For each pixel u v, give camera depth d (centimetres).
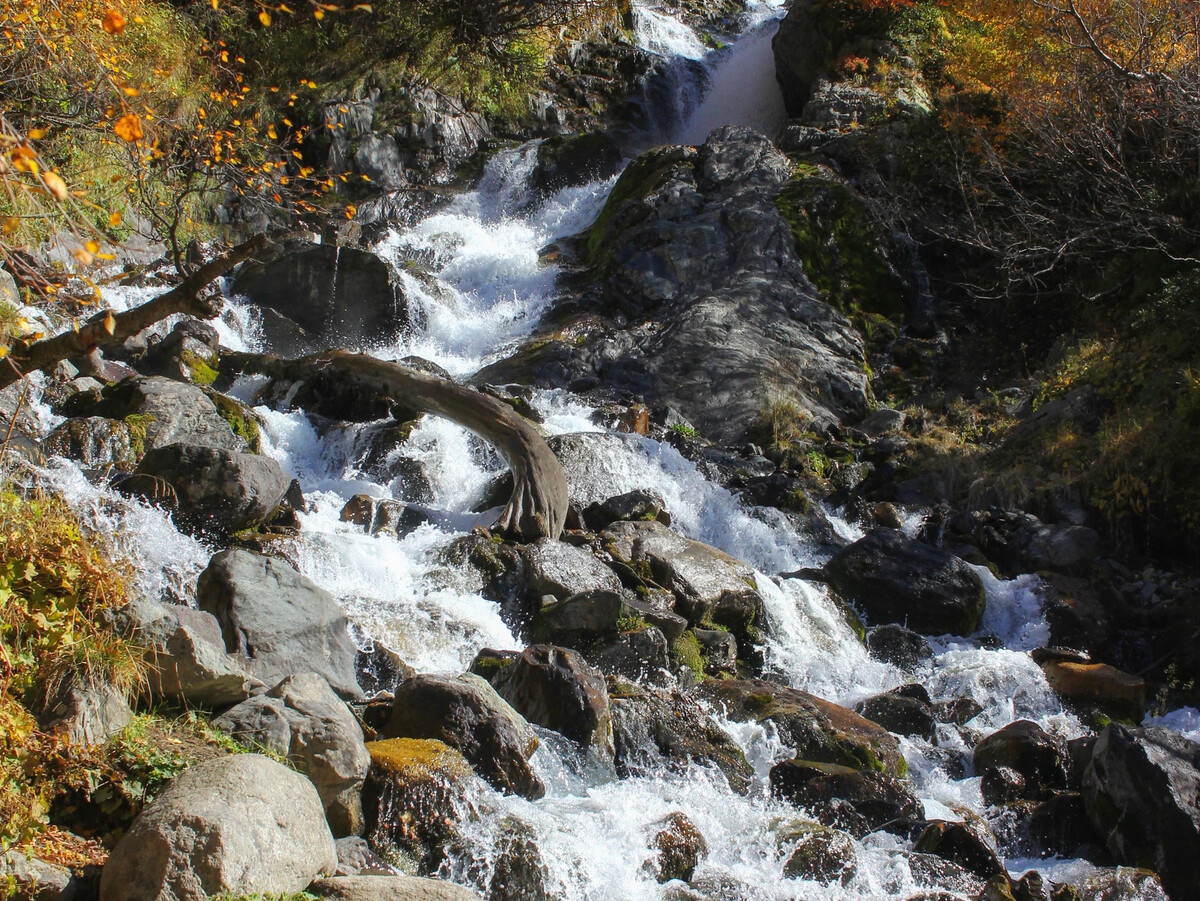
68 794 464
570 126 2303
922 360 1527
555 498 966
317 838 450
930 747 785
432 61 2094
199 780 436
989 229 1638
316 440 1104
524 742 614
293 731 519
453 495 1062
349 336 1482
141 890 398
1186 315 1279
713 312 1492
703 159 1730
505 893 520
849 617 986
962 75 1867
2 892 400
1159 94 1423
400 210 1905
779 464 1295
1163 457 1127
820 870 591
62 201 420
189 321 1247
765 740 730
